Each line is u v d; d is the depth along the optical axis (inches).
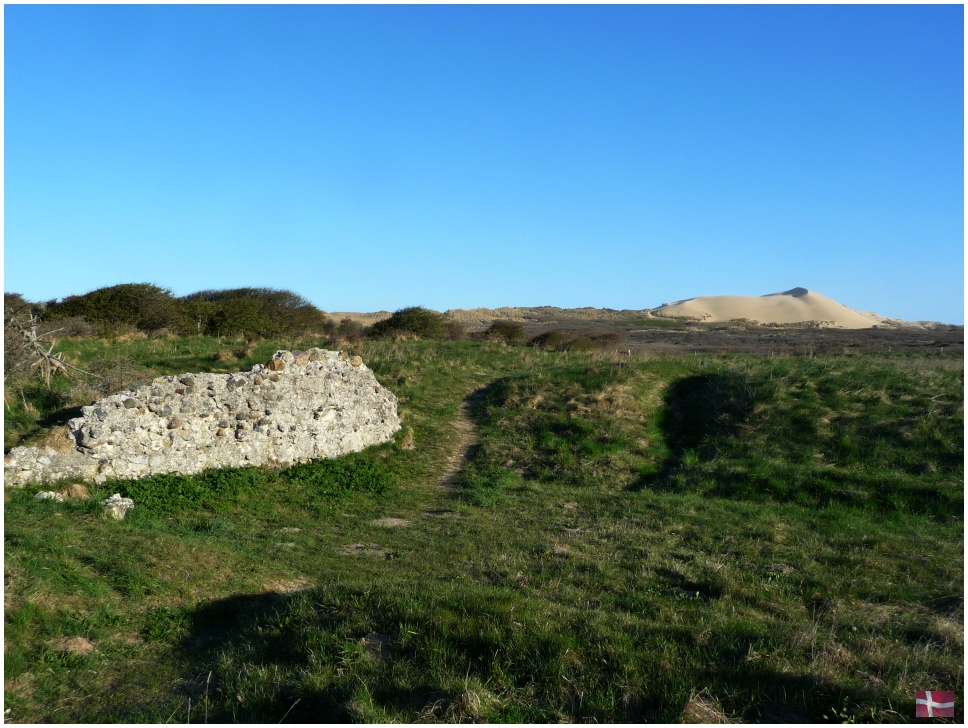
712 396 796.0
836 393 722.8
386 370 894.4
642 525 443.5
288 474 548.7
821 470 556.4
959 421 614.9
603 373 847.1
